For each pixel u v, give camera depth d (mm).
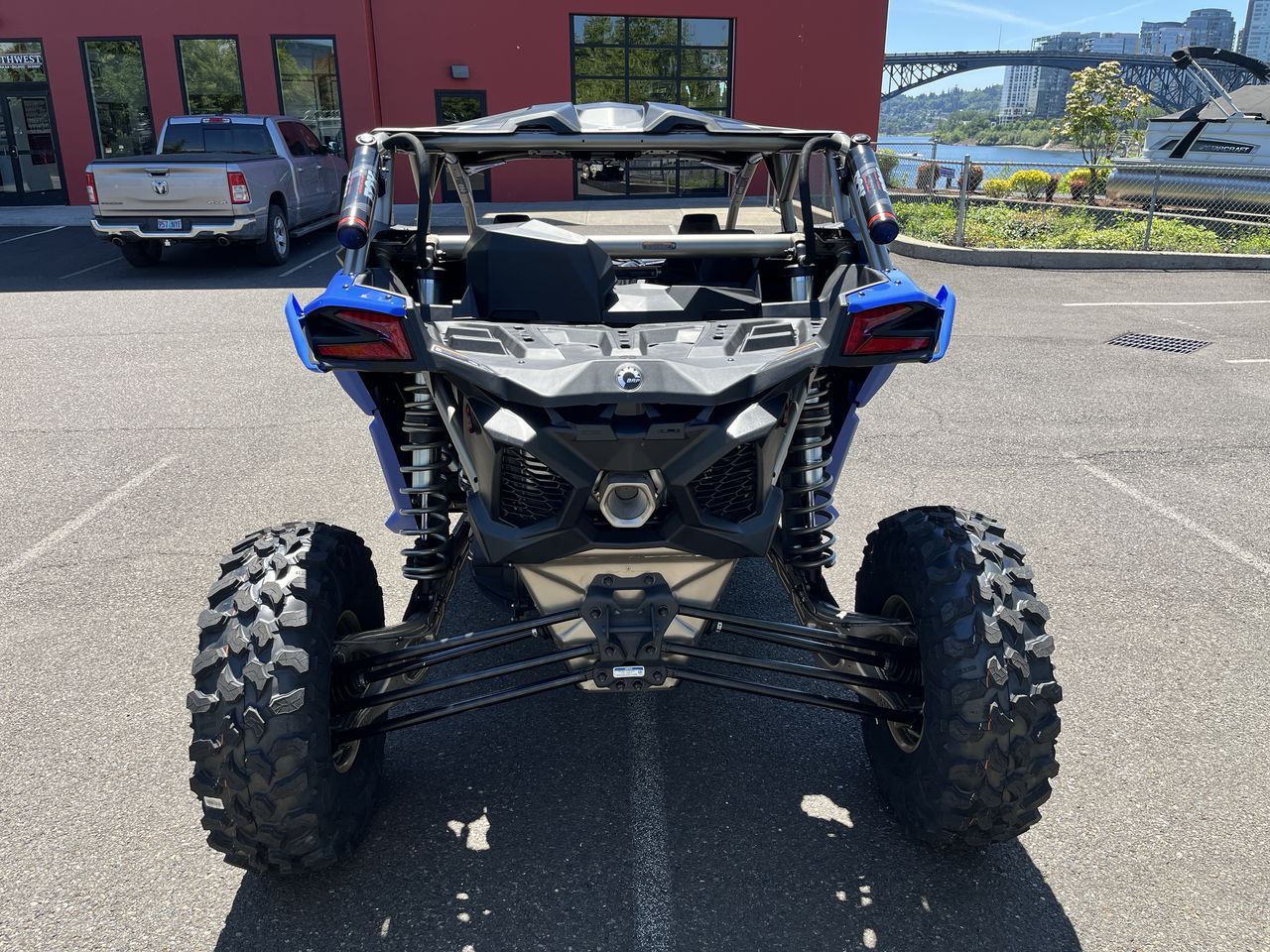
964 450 6754
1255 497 5945
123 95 20344
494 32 20312
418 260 3412
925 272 14078
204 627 2627
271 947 2664
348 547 2949
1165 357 9352
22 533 5375
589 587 2846
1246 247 15484
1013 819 2715
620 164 4516
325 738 2611
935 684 2668
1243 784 3367
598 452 2584
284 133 15211
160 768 3436
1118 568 4996
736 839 3086
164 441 6879
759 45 21047
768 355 2805
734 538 2748
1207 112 20469
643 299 3406
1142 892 2875
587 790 3326
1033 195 22828
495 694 2936
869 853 3029
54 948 2652
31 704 3807
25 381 8430
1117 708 3807
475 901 2826
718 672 4059
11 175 20812
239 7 19766
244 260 15016
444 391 2834
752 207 5152
